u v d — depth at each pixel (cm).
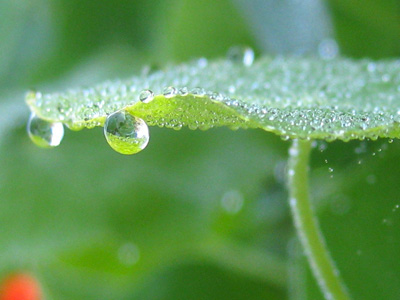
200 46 16
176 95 10
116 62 17
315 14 16
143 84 12
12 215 16
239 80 12
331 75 13
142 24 16
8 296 17
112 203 16
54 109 11
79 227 16
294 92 12
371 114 10
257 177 16
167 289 16
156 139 16
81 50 17
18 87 17
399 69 13
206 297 16
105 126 10
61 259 16
